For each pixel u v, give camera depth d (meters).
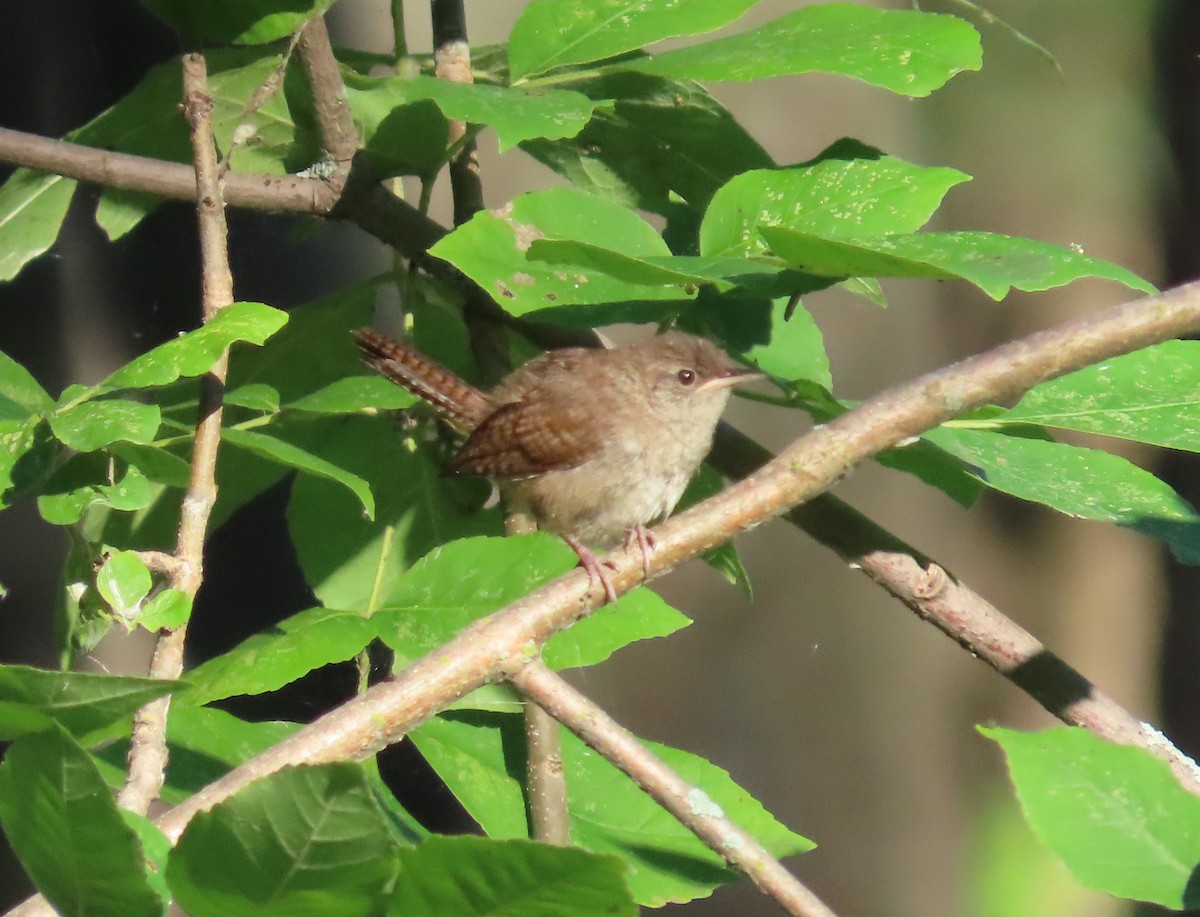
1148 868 3.33
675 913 13.58
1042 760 3.47
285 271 9.38
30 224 7.24
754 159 6.58
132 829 2.91
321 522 6.55
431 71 6.97
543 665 4.47
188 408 6.29
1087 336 4.65
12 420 4.75
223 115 6.96
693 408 7.37
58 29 8.76
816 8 5.99
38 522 9.11
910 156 16.20
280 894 3.04
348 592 6.50
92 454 4.80
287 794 2.91
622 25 5.98
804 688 15.16
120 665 8.88
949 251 4.39
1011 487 5.04
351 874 3.01
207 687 4.76
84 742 3.50
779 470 4.80
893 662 15.35
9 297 8.95
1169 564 16.23
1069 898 14.64
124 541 6.36
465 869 2.98
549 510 7.46
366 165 6.66
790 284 4.84
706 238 5.43
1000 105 16.36
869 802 14.83
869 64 5.45
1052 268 4.21
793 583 15.46
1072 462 5.34
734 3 6.02
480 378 7.32
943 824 15.08
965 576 16.09
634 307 5.21
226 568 8.30
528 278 5.12
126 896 3.01
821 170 5.49
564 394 7.20
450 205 10.05
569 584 4.61
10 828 3.00
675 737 14.66
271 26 5.79
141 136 7.10
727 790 5.37
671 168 6.82
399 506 6.70
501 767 5.38
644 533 4.80
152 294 9.18
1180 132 16.50
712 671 15.00
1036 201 16.20
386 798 5.13
